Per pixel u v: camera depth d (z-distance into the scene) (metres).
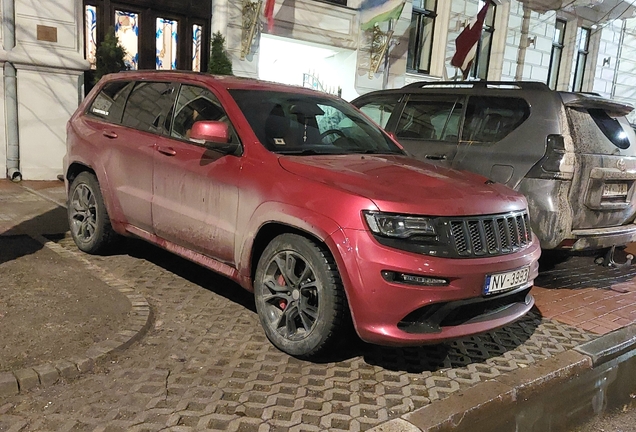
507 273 3.56
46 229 6.18
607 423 3.53
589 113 5.54
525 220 3.96
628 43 19.48
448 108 6.14
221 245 4.11
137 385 3.20
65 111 9.05
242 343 3.86
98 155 5.21
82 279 4.66
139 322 3.93
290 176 3.70
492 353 4.13
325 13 11.30
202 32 10.45
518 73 15.80
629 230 5.73
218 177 4.10
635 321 5.02
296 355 3.62
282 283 3.78
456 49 12.85
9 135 8.66
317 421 3.01
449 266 3.27
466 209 3.46
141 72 5.34
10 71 8.48
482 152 5.59
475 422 3.31
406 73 13.22
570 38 17.27
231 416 2.97
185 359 3.56
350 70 12.09
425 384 3.55
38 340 3.53
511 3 14.91
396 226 3.26
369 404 3.24
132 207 4.91
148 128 4.88
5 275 4.59
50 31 8.72
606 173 5.34
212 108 4.42
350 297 3.31
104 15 9.41
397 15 11.24
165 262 5.45
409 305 3.24
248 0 10.26
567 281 6.24
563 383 3.96
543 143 5.21
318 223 3.39
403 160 4.35
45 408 2.92
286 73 12.38
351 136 4.72
